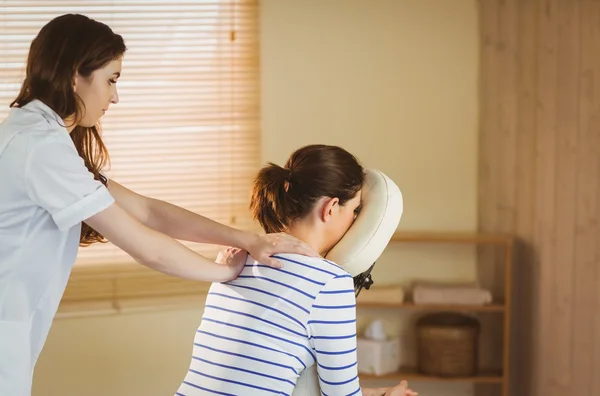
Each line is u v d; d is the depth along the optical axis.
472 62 3.44
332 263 1.54
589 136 3.08
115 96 1.75
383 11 3.41
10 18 3.11
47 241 1.67
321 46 3.39
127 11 3.21
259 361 1.51
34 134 1.60
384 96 3.44
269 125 3.40
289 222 1.66
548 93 3.23
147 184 3.31
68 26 1.67
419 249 3.52
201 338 1.61
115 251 3.30
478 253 3.51
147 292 3.34
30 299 1.70
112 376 3.31
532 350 3.37
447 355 3.31
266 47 3.36
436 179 3.49
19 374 1.69
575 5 3.10
